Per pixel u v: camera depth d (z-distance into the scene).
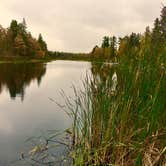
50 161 4.72
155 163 3.57
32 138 6.31
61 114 8.78
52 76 25.28
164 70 3.59
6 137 6.45
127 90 3.94
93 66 4.51
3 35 65.75
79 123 4.61
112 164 3.87
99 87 4.34
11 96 12.14
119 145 3.80
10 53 66.19
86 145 4.25
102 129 4.24
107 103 4.21
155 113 3.54
